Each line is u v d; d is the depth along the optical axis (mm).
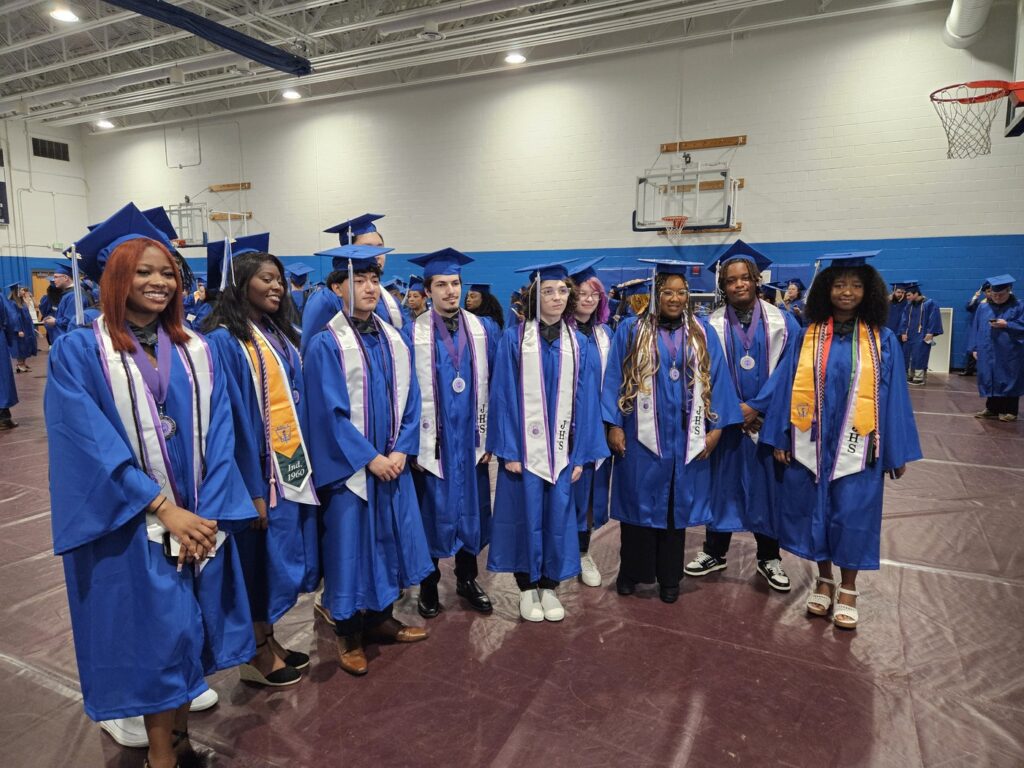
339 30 9961
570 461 2873
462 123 12828
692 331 2979
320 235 14375
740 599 3094
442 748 2021
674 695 2293
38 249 16516
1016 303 7090
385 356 2523
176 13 8539
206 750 2023
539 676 2428
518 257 12750
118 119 16203
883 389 2695
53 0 9234
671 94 11281
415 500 2641
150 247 1712
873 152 10266
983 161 9766
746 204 11070
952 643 2639
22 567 3459
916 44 9836
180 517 1698
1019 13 8867
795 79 10523
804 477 2836
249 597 2268
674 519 2979
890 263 10414
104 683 1670
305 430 2406
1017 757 1965
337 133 13891
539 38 10484
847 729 2098
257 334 2268
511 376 2852
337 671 2484
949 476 5039
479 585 3227
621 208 11859
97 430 1611
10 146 15859
